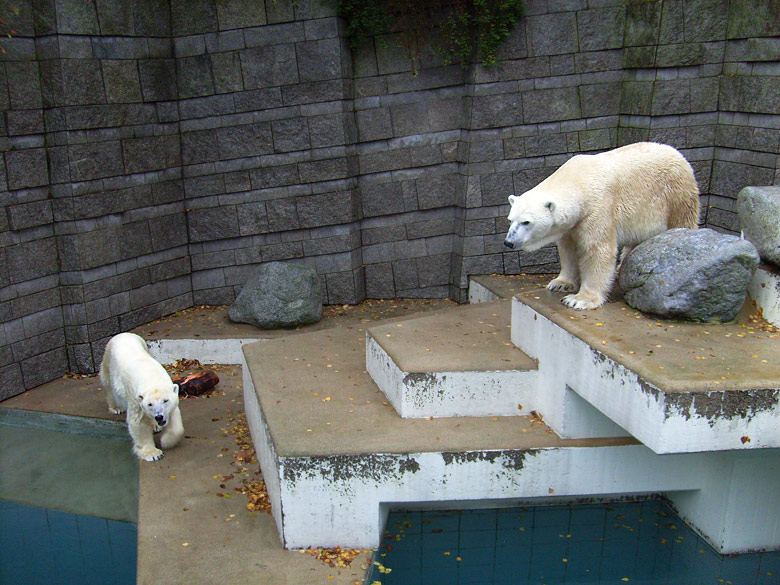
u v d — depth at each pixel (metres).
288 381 5.41
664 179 4.80
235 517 4.56
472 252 7.88
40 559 4.36
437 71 7.73
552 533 4.71
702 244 4.32
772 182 6.29
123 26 6.81
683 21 6.83
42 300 6.57
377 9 7.42
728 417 3.41
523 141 7.62
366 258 8.23
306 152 7.62
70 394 6.48
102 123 6.69
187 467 5.21
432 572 4.27
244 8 7.28
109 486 5.20
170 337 7.10
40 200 6.44
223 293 8.05
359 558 4.20
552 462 4.36
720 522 4.37
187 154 7.72
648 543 4.59
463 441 4.36
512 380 4.74
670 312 4.35
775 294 4.31
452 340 5.30
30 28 6.19
